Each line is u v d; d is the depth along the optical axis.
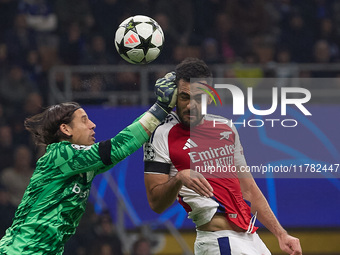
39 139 10.88
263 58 30.64
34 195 10.19
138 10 30.69
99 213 23.56
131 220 23.62
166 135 11.31
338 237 22.62
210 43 30.03
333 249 22.55
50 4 32.53
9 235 10.26
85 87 26.75
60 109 10.68
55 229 10.11
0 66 29.23
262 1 32.03
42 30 31.41
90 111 24.25
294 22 32.62
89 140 10.75
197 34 31.31
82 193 10.43
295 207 22.52
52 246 10.17
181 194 11.41
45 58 29.42
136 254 22.97
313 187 22.48
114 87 26.84
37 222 10.08
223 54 30.81
